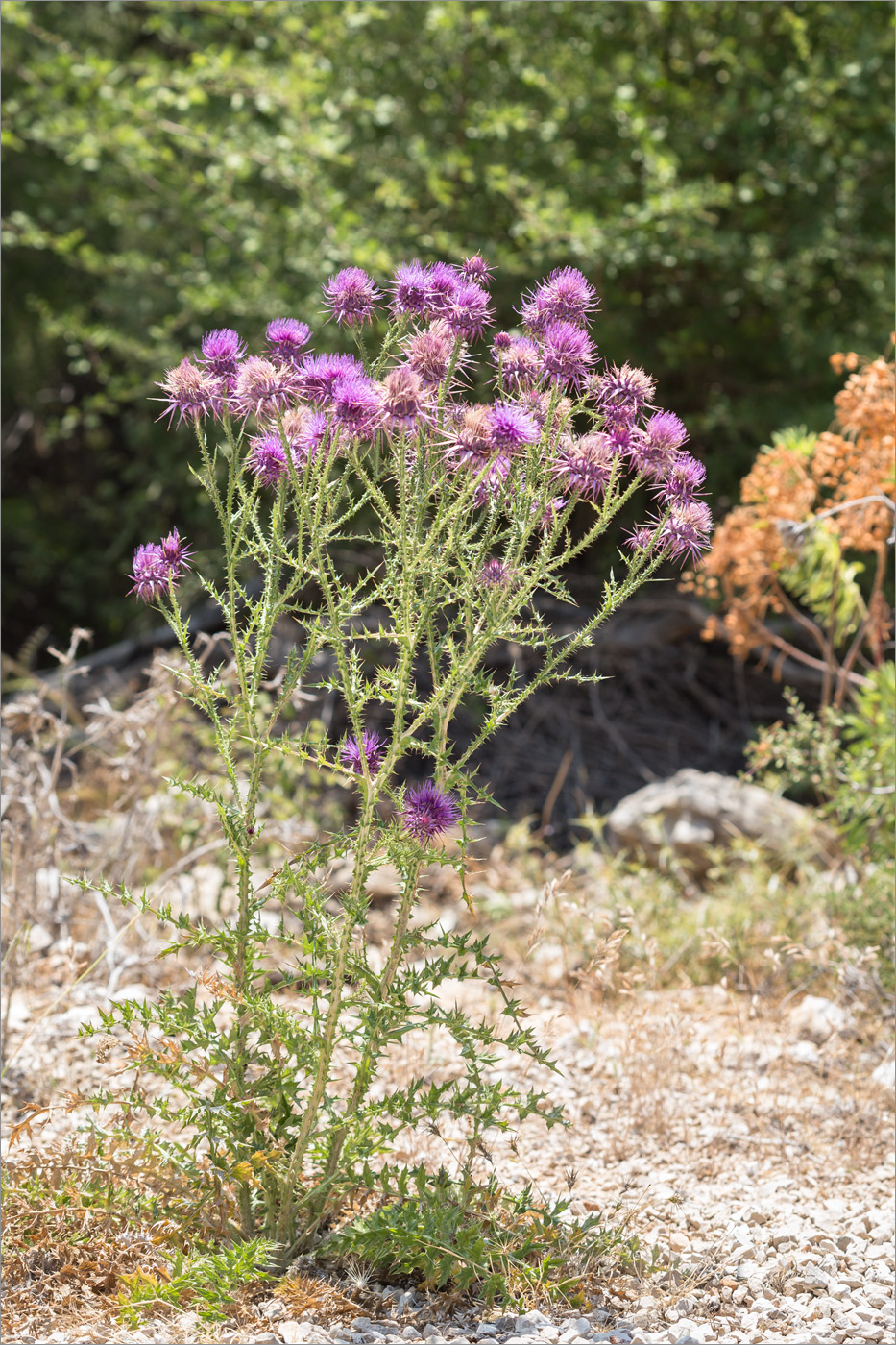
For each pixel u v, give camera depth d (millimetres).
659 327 8727
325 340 8008
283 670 3895
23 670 7008
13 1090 3609
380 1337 2455
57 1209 2717
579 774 7219
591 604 8383
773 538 5363
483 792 2602
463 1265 2633
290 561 2570
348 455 2479
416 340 2436
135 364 10172
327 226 7965
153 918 4664
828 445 5262
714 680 8219
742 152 8086
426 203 8555
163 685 4383
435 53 8531
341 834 2707
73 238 9453
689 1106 3771
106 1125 3273
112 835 4922
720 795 5750
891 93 8023
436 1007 2666
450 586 2557
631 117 8008
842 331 8461
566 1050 4102
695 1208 3186
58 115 9188
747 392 8539
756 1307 2709
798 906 4883
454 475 2596
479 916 5387
